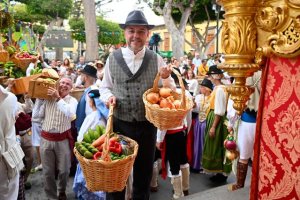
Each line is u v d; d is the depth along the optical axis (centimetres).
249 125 316
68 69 1068
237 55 131
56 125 380
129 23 258
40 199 420
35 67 549
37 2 2259
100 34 2978
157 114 227
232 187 297
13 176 264
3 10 579
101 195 364
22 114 376
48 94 371
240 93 140
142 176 278
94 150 233
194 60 1694
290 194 125
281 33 119
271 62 129
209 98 497
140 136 269
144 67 265
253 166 142
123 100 265
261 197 138
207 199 271
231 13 129
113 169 205
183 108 236
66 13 2427
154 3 1812
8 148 260
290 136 124
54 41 2395
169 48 3372
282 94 126
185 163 400
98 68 748
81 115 421
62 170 393
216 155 456
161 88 260
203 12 2266
